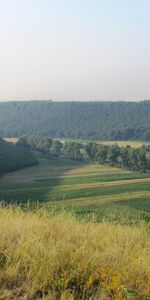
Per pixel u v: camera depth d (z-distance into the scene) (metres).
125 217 8.51
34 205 8.67
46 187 70.88
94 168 99.94
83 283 4.32
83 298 4.02
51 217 7.36
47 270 4.40
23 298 3.99
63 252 4.89
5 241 5.25
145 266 4.73
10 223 6.26
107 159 105.62
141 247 5.72
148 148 126.25
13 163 95.94
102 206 48.62
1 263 4.70
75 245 5.36
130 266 4.71
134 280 4.43
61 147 126.50
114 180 81.81
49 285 4.23
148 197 61.97
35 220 6.74
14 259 4.69
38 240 5.36
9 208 8.12
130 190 70.06
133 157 97.62
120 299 3.89
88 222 7.29
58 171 93.44
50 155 124.31
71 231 6.18
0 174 84.38
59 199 57.47
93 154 112.38
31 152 126.69
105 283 4.11
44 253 4.79
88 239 5.76
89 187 72.81
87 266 4.58
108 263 4.77
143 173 91.31
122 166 101.31
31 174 87.00
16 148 121.56
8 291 4.11
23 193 62.97
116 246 5.44
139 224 7.46
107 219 7.74
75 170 96.06
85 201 56.16
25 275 4.43
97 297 4.04
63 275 4.33
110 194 65.44
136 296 4.05
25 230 5.91
